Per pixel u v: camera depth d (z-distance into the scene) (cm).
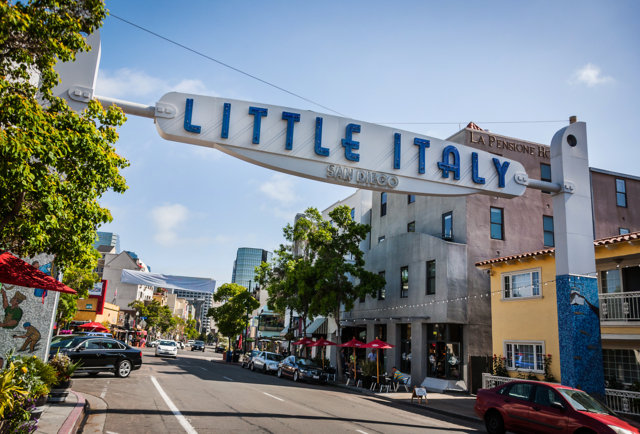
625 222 2983
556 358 1903
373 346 2391
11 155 623
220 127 1078
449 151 1274
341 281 2864
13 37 709
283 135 1117
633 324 1672
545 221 2839
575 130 1473
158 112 1039
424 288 2692
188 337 15675
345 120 1179
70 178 780
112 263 7638
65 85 977
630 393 1551
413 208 3158
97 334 2208
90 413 1104
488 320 2538
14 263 791
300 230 2961
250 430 991
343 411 1425
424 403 1900
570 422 1029
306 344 3036
